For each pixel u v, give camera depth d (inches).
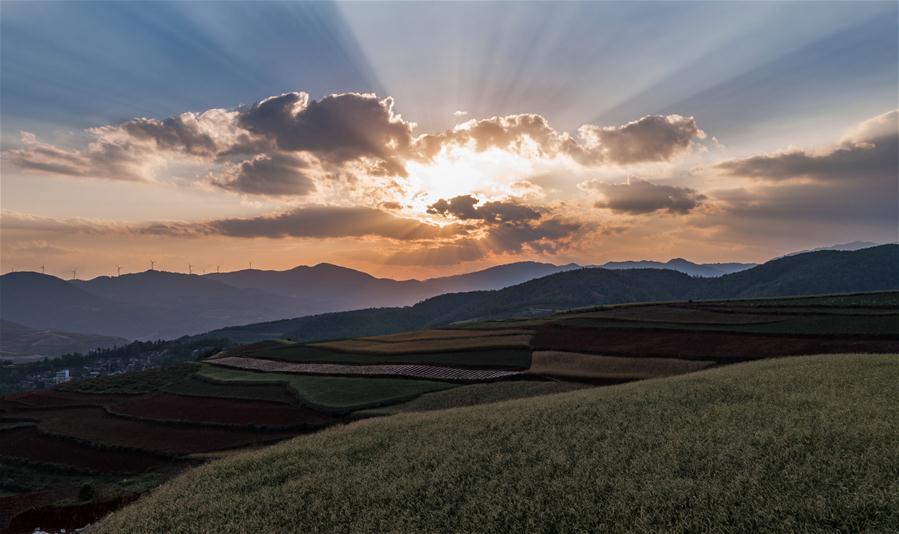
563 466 715.4
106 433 2497.5
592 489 617.9
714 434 751.7
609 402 1087.6
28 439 2559.1
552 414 1044.5
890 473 542.3
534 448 818.2
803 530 461.7
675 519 522.6
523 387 2187.5
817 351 2183.8
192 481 965.2
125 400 3248.0
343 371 3139.8
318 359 3722.9
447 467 789.9
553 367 2527.1
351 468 859.4
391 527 613.6
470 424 1071.6
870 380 1018.1
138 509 871.1
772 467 598.9
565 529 536.7
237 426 2315.5
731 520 501.7
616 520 532.7
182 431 2390.5
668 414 914.7
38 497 1563.7
